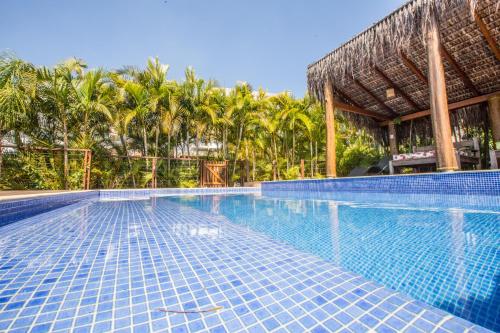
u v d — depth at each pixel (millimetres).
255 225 3154
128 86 9469
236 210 4637
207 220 3314
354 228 2824
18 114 6582
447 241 2135
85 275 1328
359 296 1064
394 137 10680
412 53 7188
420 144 10734
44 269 1422
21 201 3402
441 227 2664
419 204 4473
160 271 1382
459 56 6949
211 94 11539
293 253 1707
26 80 6766
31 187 7758
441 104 4773
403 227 2752
